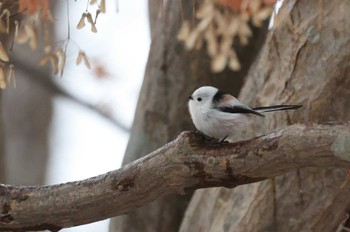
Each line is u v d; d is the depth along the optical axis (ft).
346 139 28.58
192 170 30.25
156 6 54.49
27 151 75.25
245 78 47.06
